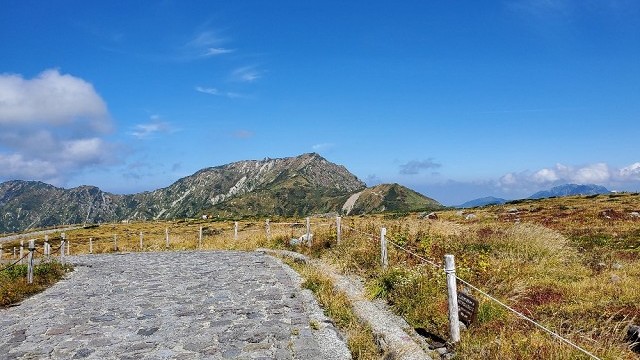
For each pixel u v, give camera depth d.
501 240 18.00
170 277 18.31
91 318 11.78
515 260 15.55
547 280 13.12
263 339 9.41
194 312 11.95
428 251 15.48
